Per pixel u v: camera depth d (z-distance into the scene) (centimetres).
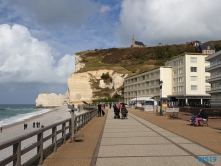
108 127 1820
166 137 1263
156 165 716
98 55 16612
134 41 18338
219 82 4909
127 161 769
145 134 1393
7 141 523
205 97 6575
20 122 5262
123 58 14475
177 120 2402
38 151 757
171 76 7444
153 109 4353
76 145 1070
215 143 1071
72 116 1202
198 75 6612
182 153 874
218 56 4906
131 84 9969
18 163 583
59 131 1012
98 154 877
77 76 12069
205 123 1850
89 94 11981
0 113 10412
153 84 8081
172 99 7200
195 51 14475
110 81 12138
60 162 770
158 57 14288
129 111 4650
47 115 7538
